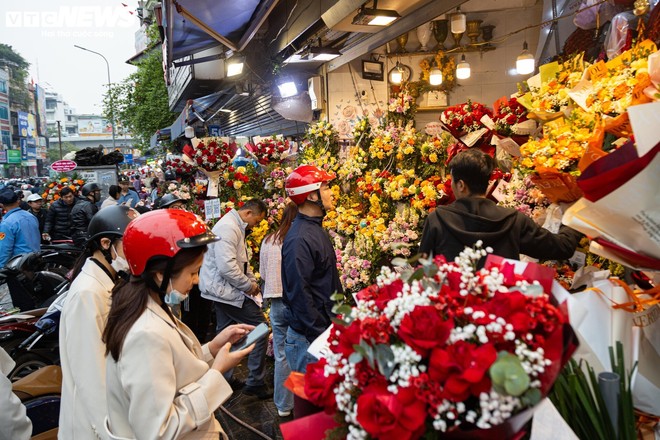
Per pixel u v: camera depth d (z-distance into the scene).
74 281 2.13
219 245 4.17
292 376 1.25
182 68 11.38
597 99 1.92
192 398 1.64
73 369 1.96
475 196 2.24
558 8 4.86
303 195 3.09
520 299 0.96
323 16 4.98
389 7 4.79
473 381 0.87
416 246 4.30
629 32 2.62
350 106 6.89
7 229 6.58
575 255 2.30
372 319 1.02
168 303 1.71
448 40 6.58
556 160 1.90
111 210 2.26
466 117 3.16
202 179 6.76
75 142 95.56
